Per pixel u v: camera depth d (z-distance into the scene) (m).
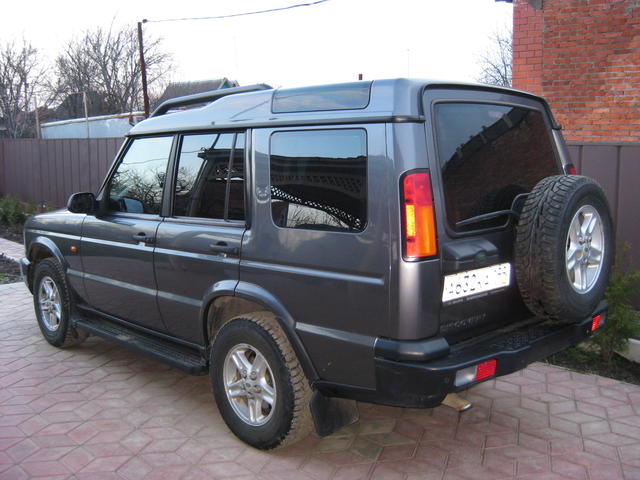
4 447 3.72
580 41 7.31
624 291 4.64
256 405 3.54
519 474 3.33
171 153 4.14
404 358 2.82
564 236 3.05
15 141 15.05
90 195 4.71
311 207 3.17
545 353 3.23
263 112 3.49
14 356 5.36
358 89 3.05
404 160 2.82
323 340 3.12
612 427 3.84
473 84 3.27
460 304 3.02
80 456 3.61
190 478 3.36
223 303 3.79
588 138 7.42
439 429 3.89
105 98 32.78
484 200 3.22
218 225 3.70
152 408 4.27
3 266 9.36
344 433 3.86
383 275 2.85
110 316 4.82
